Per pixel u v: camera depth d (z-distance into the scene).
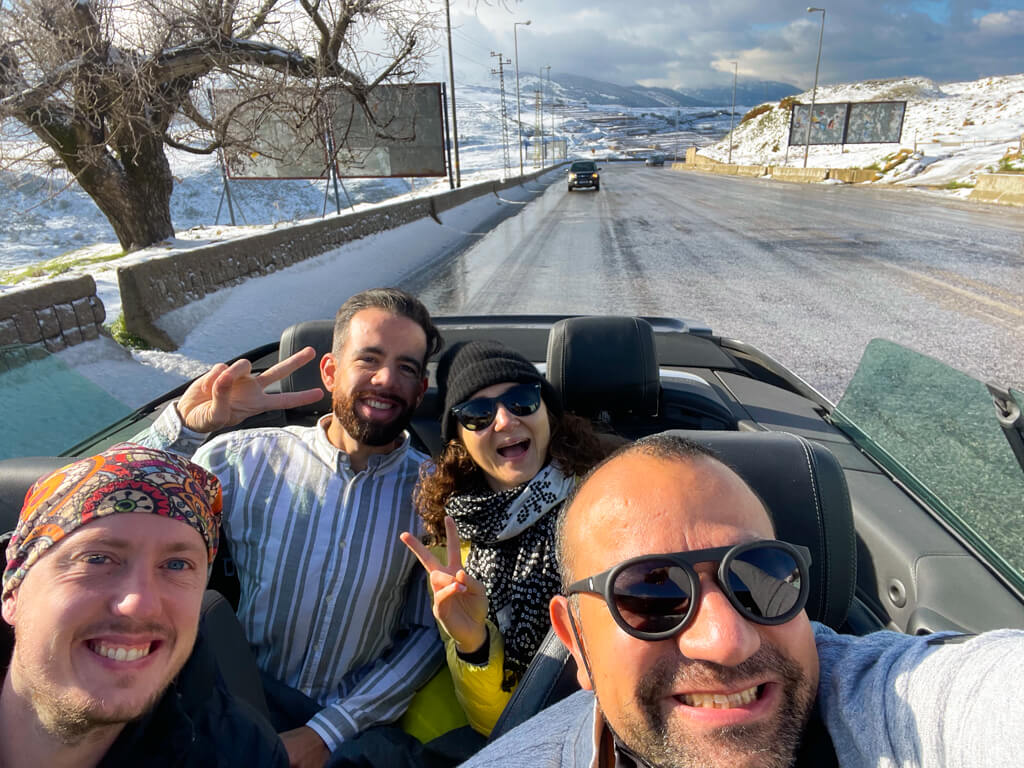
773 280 9.66
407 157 20.08
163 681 1.01
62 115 9.52
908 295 8.38
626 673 0.88
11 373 3.19
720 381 2.83
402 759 1.67
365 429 1.91
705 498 0.92
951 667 0.79
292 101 10.95
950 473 1.86
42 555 0.97
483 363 1.80
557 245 14.80
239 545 1.98
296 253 10.13
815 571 1.58
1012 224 16.05
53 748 0.98
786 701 0.85
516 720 1.42
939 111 65.31
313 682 1.90
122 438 2.44
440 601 1.56
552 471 1.81
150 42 9.61
